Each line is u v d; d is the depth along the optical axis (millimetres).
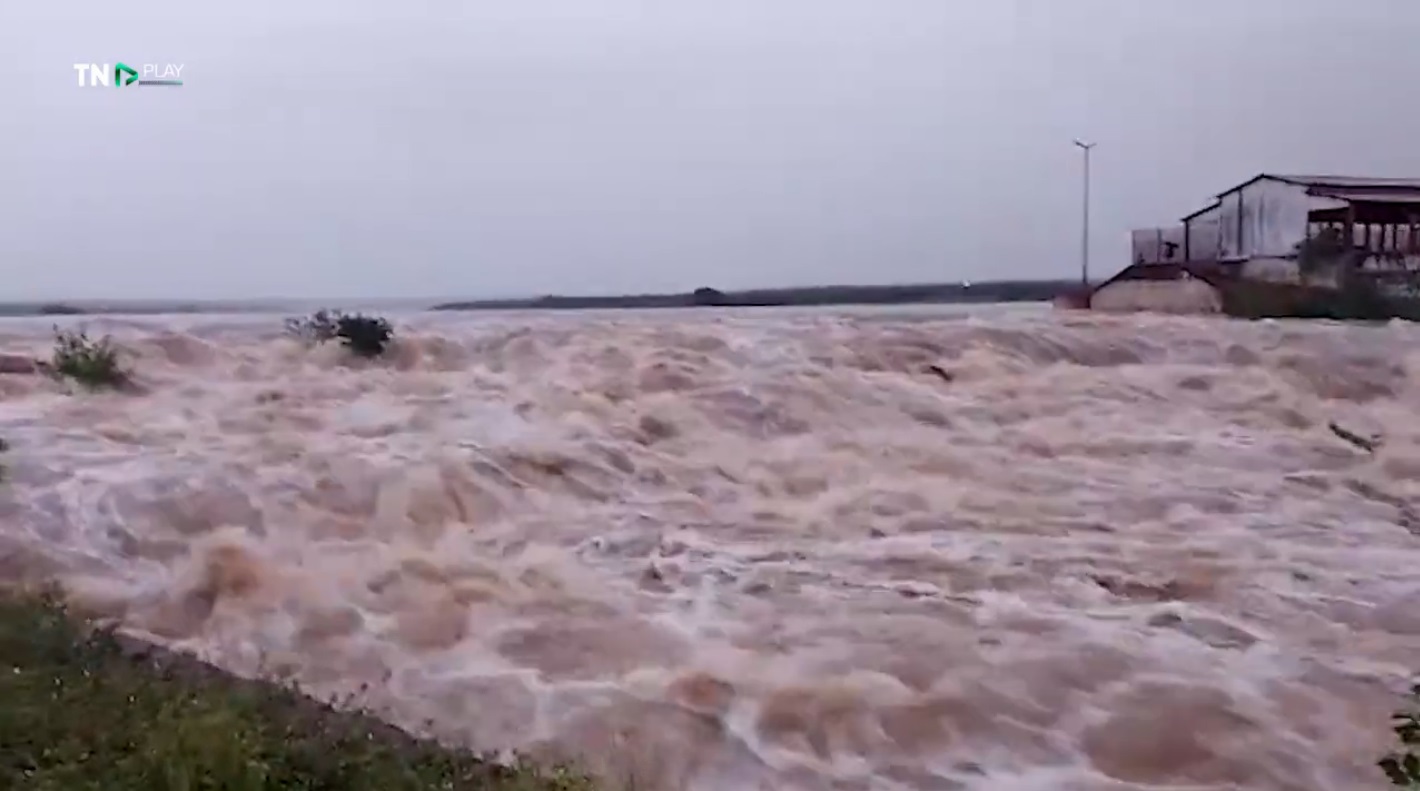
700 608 9148
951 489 12531
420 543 10648
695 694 7641
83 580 9312
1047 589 9625
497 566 9930
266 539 10266
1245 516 11758
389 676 7961
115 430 13203
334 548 10227
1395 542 10930
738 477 12922
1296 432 14781
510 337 17266
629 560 10289
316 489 11438
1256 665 8117
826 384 15680
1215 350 17469
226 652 8133
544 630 8688
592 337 17312
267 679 7250
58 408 14016
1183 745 7102
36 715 5648
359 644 8430
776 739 7191
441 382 15758
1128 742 7133
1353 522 11578
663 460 13305
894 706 7480
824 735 7234
